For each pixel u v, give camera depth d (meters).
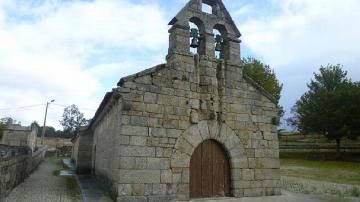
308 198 13.18
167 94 11.74
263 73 33.22
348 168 27.56
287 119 44.78
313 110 39.78
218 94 12.95
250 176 13.03
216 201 11.56
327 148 40.12
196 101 12.37
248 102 13.64
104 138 15.97
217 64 13.21
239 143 13.07
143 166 10.78
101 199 11.32
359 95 36.62
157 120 11.36
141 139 10.91
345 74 41.44
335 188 16.59
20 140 30.72
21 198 11.23
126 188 10.37
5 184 11.21
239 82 13.58
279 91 33.41
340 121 36.72
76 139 28.84
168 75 11.92
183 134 11.80
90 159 23.22
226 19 14.02
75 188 14.46
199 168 12.18
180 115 11.88
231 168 12.75
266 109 14.10
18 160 14.18
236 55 13.78
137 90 11.17
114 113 12.70
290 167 28.33
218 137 12.59
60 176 20.03
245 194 12.73
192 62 12.59
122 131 10.64
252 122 13.58
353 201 12.84
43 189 13.61
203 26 13.31
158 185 10.93
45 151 45.19
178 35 12.48
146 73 11.41
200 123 12.29
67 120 90.31
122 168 10.42
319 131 39.16
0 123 40.16
